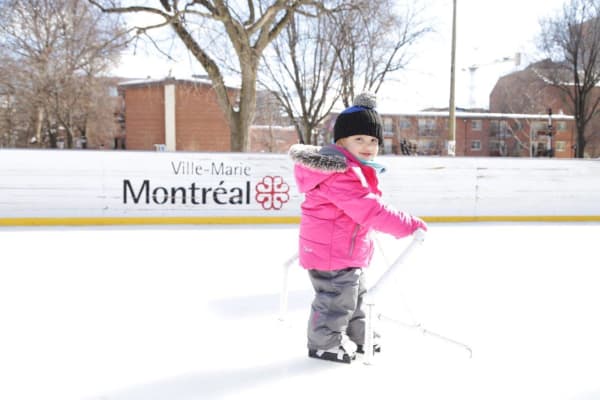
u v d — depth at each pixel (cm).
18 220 720
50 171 728
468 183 843
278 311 296
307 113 2025
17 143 2803
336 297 200
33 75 2130
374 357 219
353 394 183
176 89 3262
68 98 2227
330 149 192
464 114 3875
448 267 445
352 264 198
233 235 655
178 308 303
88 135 2809
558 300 334
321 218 194
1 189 714
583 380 201
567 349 237
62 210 737
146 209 764
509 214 860
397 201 822
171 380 194
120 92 3378
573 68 2623
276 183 804
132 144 3384
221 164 782
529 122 3819
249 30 1348
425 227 184
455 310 304
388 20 1505
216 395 182
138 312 293
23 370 204
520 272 428
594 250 557
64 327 262
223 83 1418
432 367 210
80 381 193
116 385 190
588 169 873
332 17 1441
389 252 515
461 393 187
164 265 445
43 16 1769
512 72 3494
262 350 228
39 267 429
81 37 1578
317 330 205
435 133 3847
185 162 770
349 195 182
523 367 213
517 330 266
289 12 1401
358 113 194
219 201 786
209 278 392
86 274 402
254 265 449
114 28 1309
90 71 2038
